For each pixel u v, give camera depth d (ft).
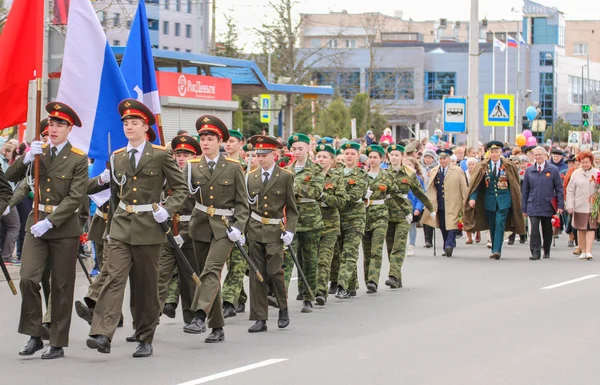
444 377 29.09
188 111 92.89
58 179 31.99
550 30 351.46
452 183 66.74
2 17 91.20
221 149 47.24
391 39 337.52
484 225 66.49
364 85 293.64
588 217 64.95
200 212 35.55
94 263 54.44
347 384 28.25
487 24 378.94
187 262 33.53
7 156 57.52
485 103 100.37
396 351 33.27
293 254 40.32
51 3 51.44
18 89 35.70
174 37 207.72
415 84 307.58
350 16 358.23
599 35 434.30
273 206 38.14
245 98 172.35
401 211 50.26
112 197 32.40
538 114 170.60
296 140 42.73
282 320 38.45
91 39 37.52
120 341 35.55
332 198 43.47
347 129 175.73
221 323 35.29
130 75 41.50
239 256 41.11
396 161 50.19
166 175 32.40
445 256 66.95
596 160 76.84
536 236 65.10
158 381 28.71
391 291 49.11
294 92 119.14
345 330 37.78
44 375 29.58
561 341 34.94
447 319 40.09
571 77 352.90
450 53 314.55
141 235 31.73
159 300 34.88
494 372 29.73
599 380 28.63
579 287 49.93
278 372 29.89
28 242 32.04
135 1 132.57
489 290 49.14
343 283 46.14
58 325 32.14
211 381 28.66
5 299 45.39
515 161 81.41
